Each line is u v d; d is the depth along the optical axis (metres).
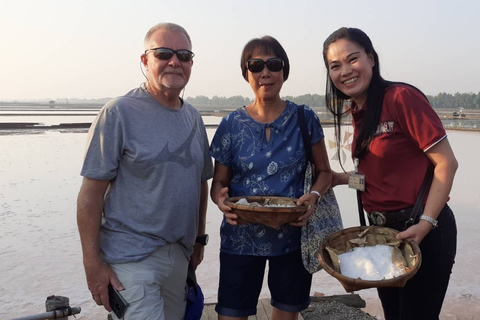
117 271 2.64
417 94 2.52
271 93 2.89
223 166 3.09
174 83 2.63
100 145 2.57
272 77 2.85
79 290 6.80
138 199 2.65
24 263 7.84
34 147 26.44
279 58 2.86
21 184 14.98
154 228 2.66
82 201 2.57
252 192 2.94
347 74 2.62
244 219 2.65
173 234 2.72
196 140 2.86
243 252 2.95
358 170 2.82
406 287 2.69
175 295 2.89
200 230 3.27
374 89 2.62
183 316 3.01
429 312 2.66
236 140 2.99
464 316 5.96
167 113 2.73
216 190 3.02
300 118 2.95
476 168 19.55
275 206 2.67
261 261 3.02
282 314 3.02
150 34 2.68
